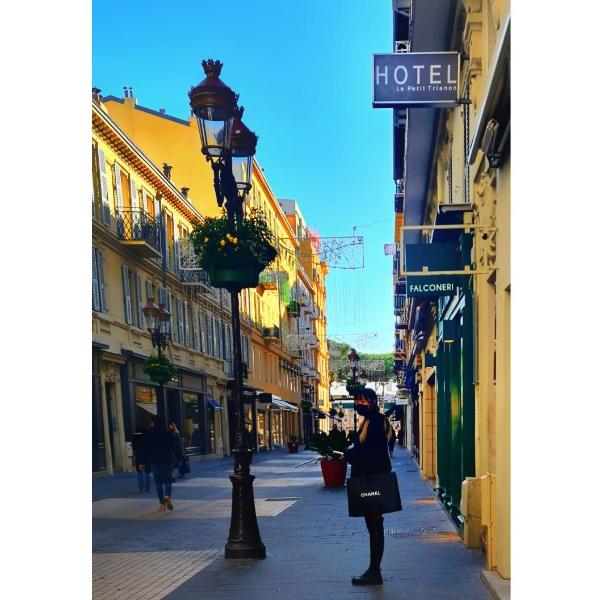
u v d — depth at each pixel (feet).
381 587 18.63
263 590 19.08
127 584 20.67
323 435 52.01
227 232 25.85
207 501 44.96
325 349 297.12
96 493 52.03
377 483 19.13
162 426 40.83
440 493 39.19
